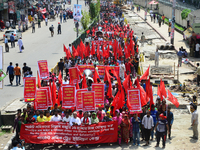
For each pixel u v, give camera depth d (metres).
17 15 58.12
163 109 13.72
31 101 14.97
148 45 37.38
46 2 82.69
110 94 15.64
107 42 32.84
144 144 13.20
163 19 54.84
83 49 27.11
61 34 46.62
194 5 45.47
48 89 13.65
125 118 12.88
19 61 27.92
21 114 13.83
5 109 15.58
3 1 52.53
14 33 40.91
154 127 13.57
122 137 13.40
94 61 24.61
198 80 21.16
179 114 16.80
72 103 13.52
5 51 33.38
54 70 23.03
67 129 12.91
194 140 13.44
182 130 14.64
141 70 24.48
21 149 11.05
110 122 12.97
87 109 13.05
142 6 92.00
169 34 41.91
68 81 18.48
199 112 16.50
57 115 13.09
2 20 53.78
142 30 49.19
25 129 12.88
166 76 23.27
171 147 12.75
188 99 18.47
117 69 21.83
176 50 31.84
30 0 68.31
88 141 12.91
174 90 20.20
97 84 13.49
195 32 28.95
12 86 21.28
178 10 50.00
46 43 38.47
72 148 12.95
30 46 36.41
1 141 13.48
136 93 13.10
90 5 55.50
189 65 27.25
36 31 50.75
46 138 12.86
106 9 73.75
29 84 13.82
